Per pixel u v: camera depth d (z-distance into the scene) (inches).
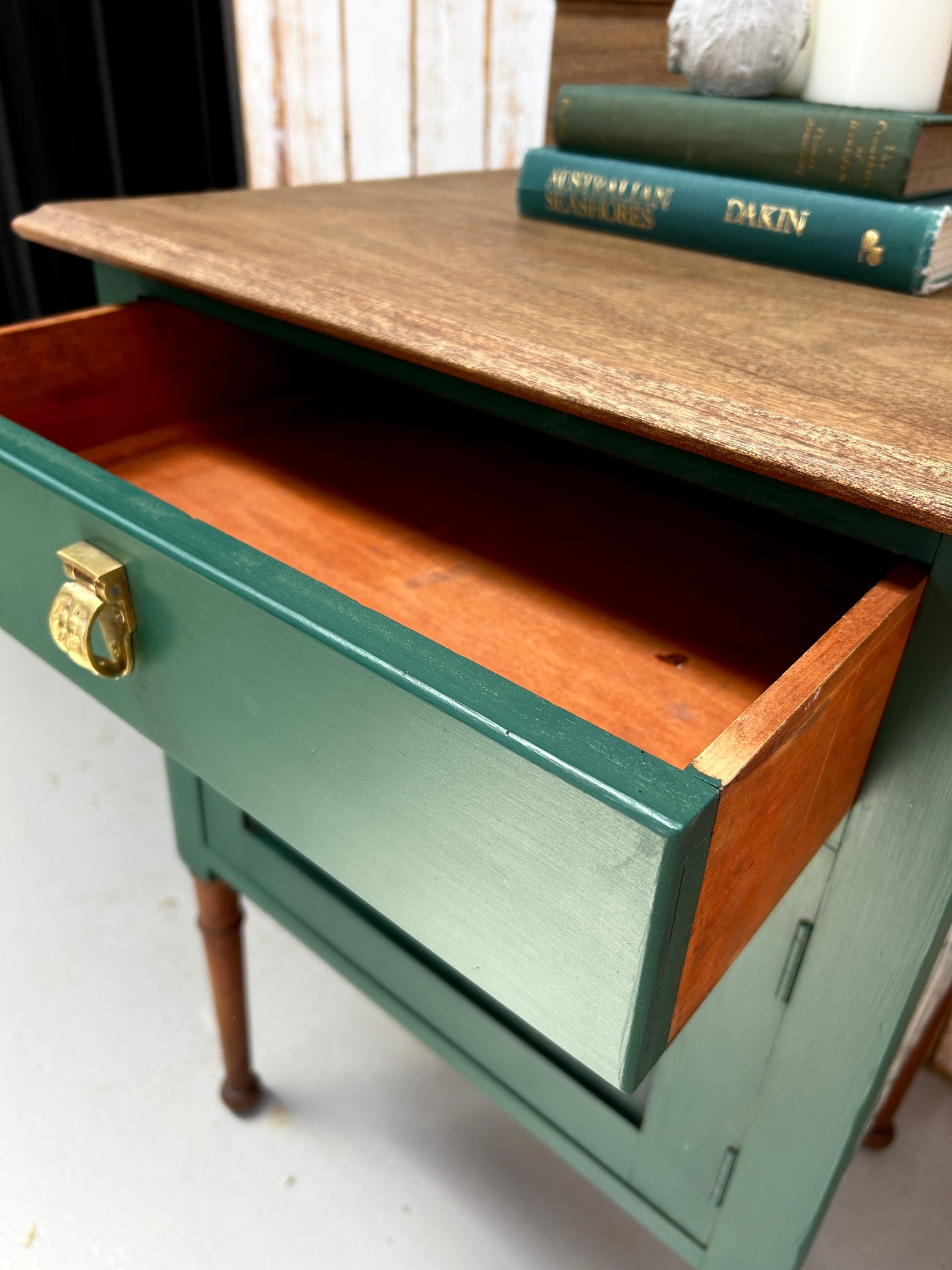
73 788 52.3
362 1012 42.0
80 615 17.4
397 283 21.4
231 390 30.6
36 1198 34.6
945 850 17.9
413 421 32.1
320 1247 33.8
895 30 23.2
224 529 24.7
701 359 17.7
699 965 13.6
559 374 17.4
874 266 22.6
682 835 10.6
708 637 21.6
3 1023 40.4
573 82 38.9
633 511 27.1
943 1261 34.2
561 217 28.2
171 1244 33.5
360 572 23.3
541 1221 35.0
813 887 20.0
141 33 56.6
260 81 56.2
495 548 24.7
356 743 14.3
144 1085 38.5
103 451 27.7
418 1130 37.7
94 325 26.2
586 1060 13.6
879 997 19.9
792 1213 23.4
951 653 16.1
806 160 23.1
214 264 23.0
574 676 20.1
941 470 14.2
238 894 34.8
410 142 52.1
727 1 24.2
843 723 15.3
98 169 61.1
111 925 44.8
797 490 16.2
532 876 12.7
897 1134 38.8
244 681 16.0
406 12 48.2
